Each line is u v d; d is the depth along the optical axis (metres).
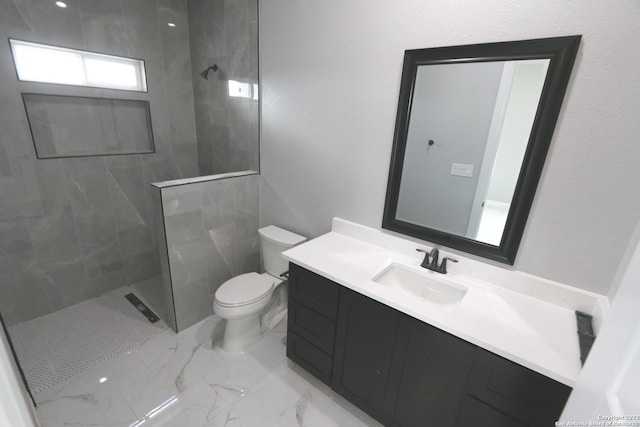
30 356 1.93
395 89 1.61
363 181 1.86
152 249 2.83
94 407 1.62
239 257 2.53
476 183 1.46
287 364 1.98
